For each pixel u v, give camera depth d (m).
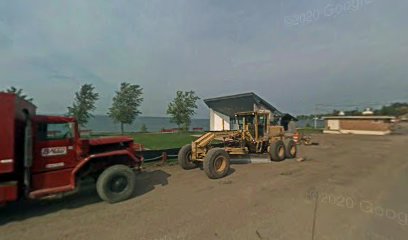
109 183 6.04
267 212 5.25
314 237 4.12
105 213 5.37
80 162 5.97
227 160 8.79
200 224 4.70
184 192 6.81
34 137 5.46
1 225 4.83
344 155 14.45
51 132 5.70
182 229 4.50
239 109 26.47
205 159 8.43
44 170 5.57
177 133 37.12
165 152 11.31
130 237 4.24
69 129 5.93
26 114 5.65
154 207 5.68
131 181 6.34
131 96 35.22
